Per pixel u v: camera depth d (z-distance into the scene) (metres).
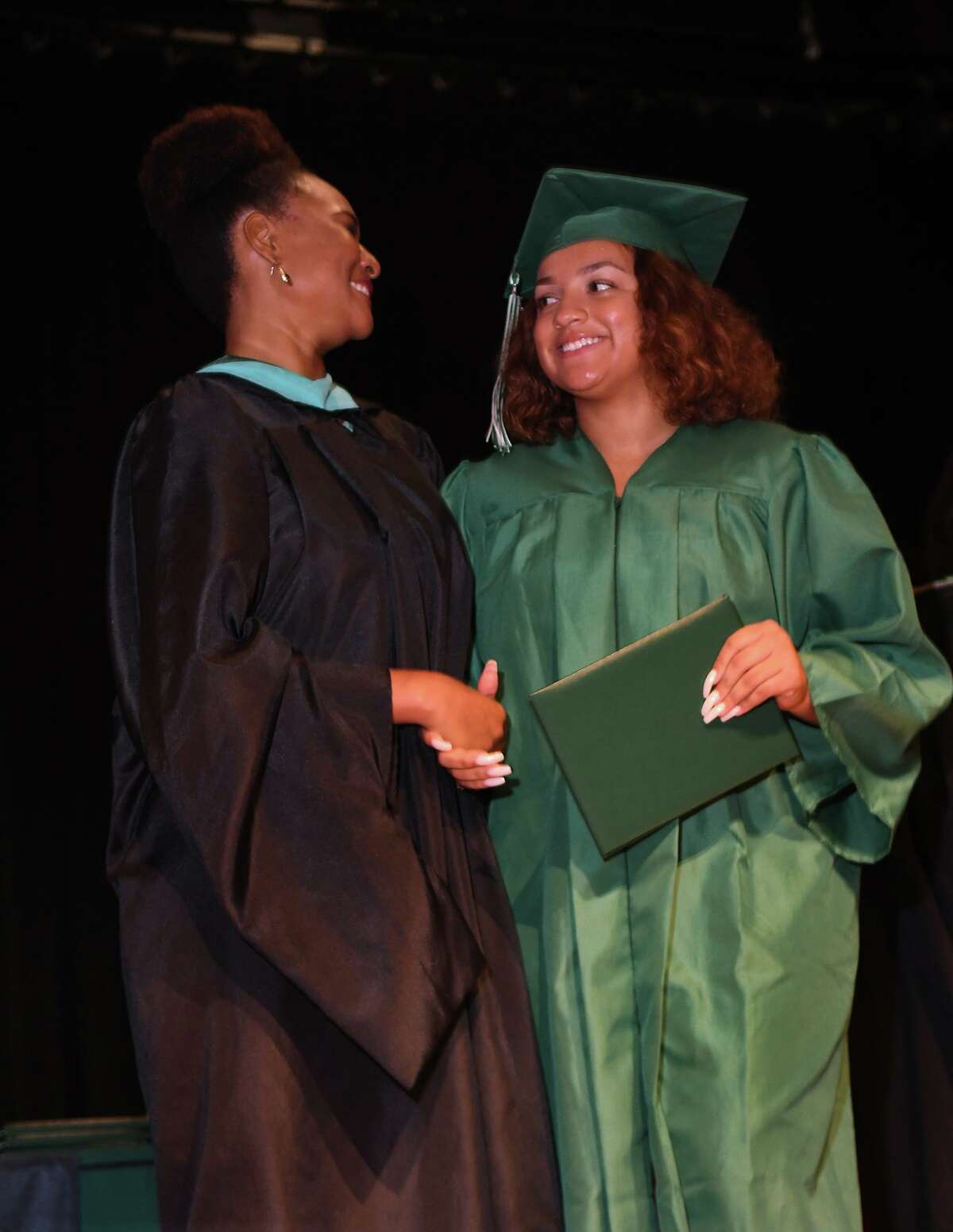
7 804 5.48
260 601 2.85
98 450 5.70
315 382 3.07
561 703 2.88
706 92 6.09
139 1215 3.51
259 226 3.16
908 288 6.38
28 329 5.74
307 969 2.62
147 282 5.82
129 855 2.84
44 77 5.77
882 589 3.10
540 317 3.28
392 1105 2.68
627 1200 2.84
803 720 2.99
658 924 2.95
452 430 6.00
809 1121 2.91
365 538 2.90
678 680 2.89
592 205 3.31
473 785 2.87
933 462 6.30
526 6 5.82
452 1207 2.64
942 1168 3.57
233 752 2.63
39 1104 5.34
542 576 3.16
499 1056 2.80
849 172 6.38
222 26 5.72
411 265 6.06
